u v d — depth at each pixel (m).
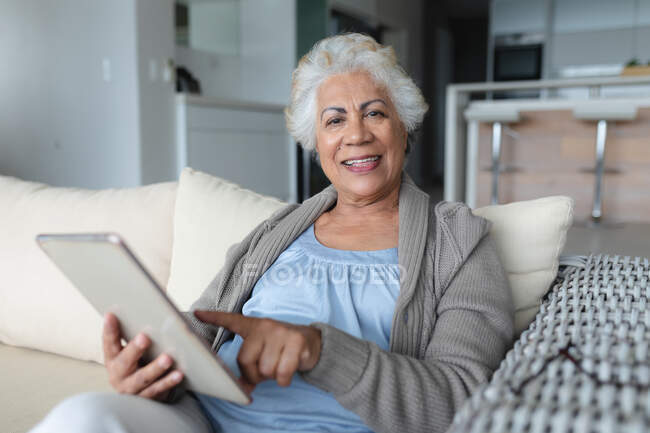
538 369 0.66
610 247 3.78
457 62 11.57
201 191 1.35
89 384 1.22
